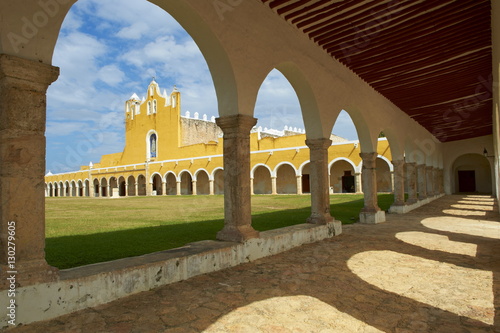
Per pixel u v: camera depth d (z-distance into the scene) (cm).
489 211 1195
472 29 617
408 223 927
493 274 435
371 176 948
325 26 621
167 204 1919
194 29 461
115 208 1625
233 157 505
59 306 300
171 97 4000
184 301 342
